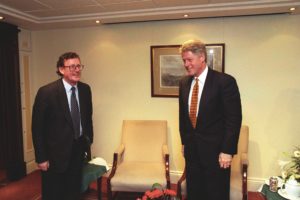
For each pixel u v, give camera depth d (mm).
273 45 2945
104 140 3557
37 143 2004
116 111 3482
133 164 2883
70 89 2084
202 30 3102
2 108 3291
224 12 2818
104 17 3043
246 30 2994
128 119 3451
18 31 3363
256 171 3113
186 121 1989
